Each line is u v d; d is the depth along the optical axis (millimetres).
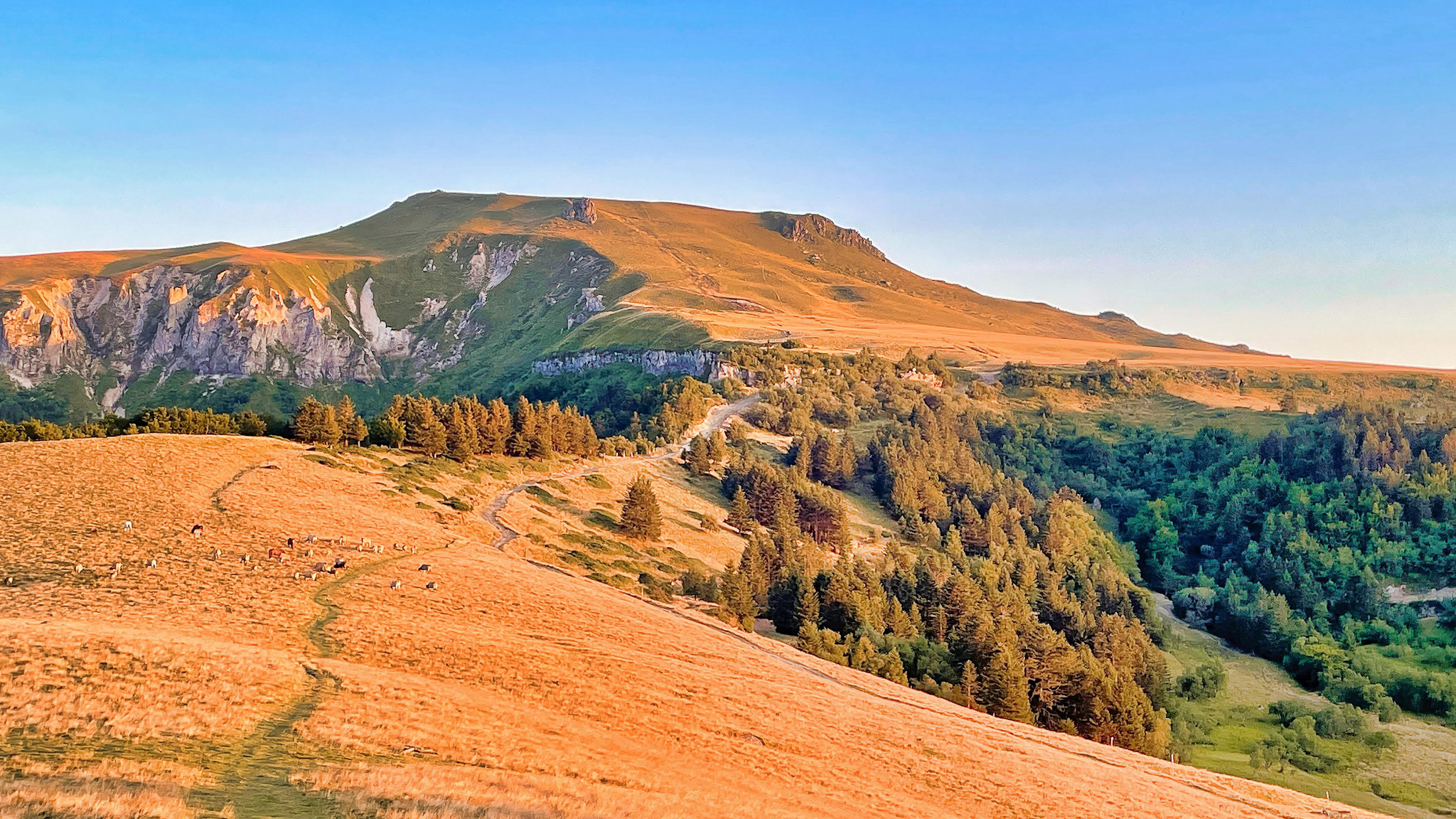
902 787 50500
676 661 65812
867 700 68812
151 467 93688
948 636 126938
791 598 121562
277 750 34500
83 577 58031
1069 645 127500
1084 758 67625
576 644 63719
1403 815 103125
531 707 48750
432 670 51406
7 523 68188
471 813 30047
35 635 42562
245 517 81375
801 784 46969
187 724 35312
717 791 41781
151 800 26609
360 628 56562
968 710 79750
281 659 46750
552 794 34406
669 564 132125
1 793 25297
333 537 81562
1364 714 141750
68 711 34250
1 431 131250
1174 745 113625
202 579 61656
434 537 92875
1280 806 65375
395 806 29297
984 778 54562
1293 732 126938
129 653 42156
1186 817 55500
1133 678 134375
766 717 56844
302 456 120875
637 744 46781
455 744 38906
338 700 41938
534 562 96000
